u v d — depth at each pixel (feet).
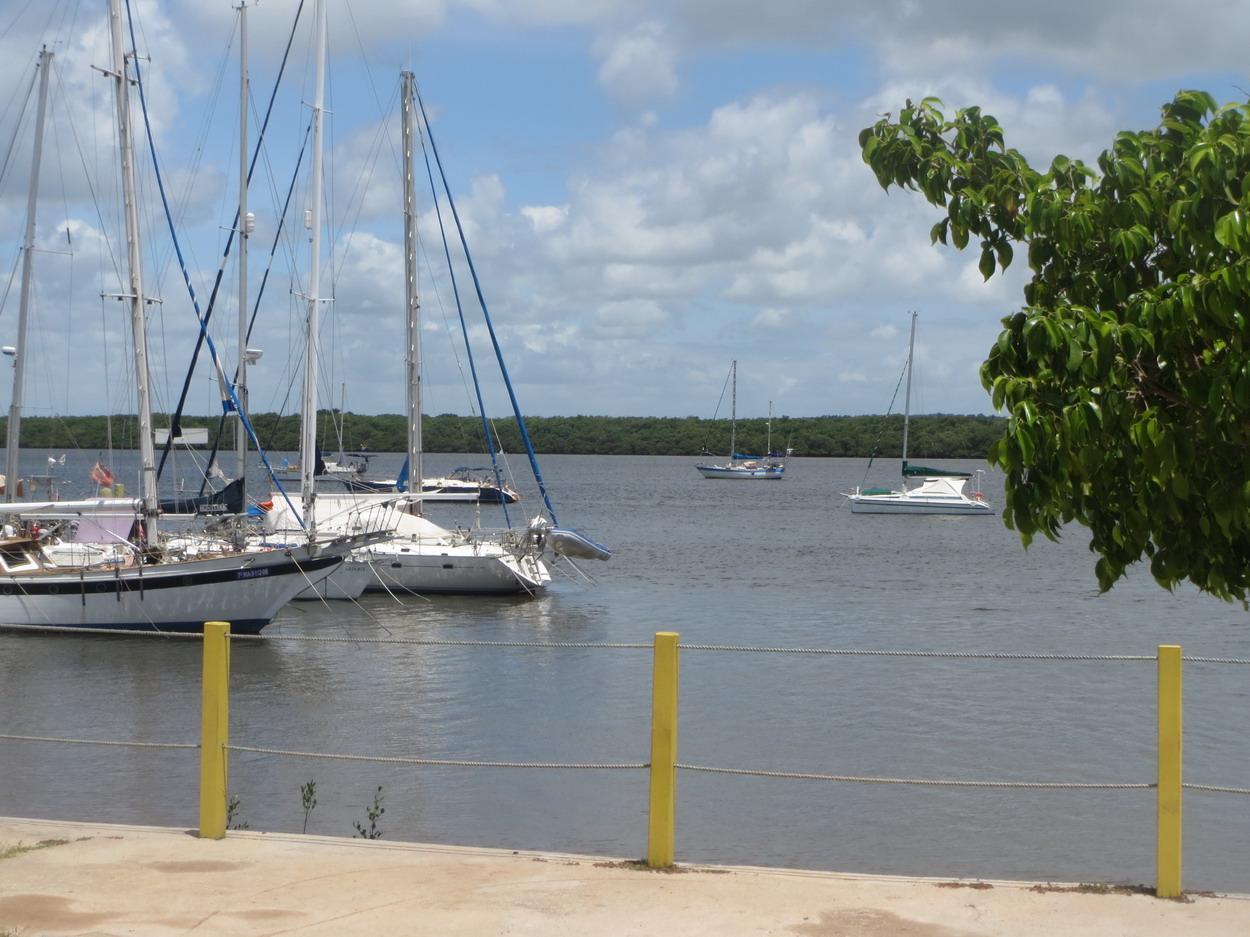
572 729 63.21
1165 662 23.63
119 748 57.93
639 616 108.78
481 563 119.34
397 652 84.69
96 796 49.60
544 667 78.89
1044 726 62.64
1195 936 21.43
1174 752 23.65
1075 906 22.99
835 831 46.47
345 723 64.49
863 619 107.04
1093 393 17.80
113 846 26.35
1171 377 17.84
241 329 123.03
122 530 105.40
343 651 85.15
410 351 139.44
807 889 23.84
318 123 107.55
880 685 72.13
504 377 137.59
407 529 124.67
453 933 21.24
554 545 123.75
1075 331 16.70
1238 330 16.55
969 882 24.50
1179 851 23.65
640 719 65.26
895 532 222.48
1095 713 65.41
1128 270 18.66
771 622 105.40
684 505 315.99
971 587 132.57
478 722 64.64
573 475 544.62
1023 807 49.26
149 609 91.50
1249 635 97.30
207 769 27.04
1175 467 17.02
